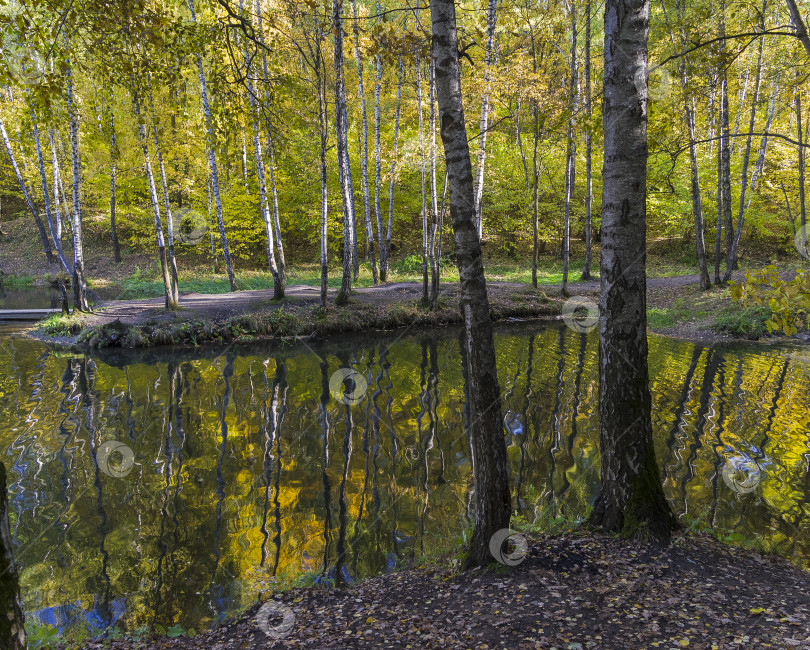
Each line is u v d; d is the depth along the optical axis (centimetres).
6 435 855
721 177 1938
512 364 1330
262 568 510
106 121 641
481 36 1669
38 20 509
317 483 693
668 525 456
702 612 330
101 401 1031
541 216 3105
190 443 827
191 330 1570
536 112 1789
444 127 385
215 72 601
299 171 2742
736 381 1120
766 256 2725
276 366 1319
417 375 1230
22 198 3297
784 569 417
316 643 353
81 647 386
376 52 575
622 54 423
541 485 670
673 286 2180
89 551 543
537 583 385
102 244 3114
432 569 471
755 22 816
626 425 459
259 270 2834
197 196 2538
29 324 1781
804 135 2197
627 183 434
